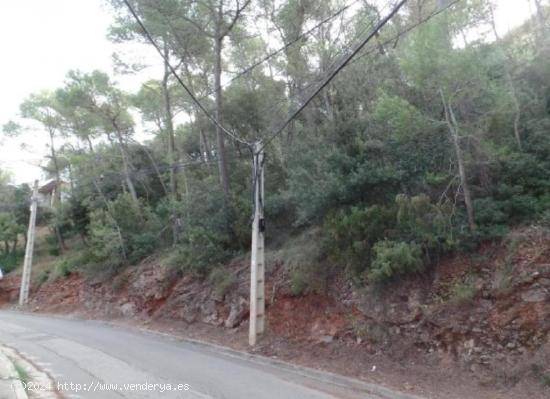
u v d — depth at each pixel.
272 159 22.16
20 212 40.66
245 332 16.22
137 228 27.27
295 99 20.72
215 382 10.59
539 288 9.88
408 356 11.23
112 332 19.28
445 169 12.98
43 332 18.77
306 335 14.05
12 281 34.41
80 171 35.22
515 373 9.23
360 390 10.59
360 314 12.91
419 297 11.77
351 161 14.77
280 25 22.19
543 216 10.95
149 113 32.59
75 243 38.41
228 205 20.98
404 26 17.70
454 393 9.56
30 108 36.91
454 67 11.44
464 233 11.62
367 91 16.78
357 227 13.38
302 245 16.73
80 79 29.88
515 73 13.35
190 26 23.72
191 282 20.78
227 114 25.38
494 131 12.63
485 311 10.42
